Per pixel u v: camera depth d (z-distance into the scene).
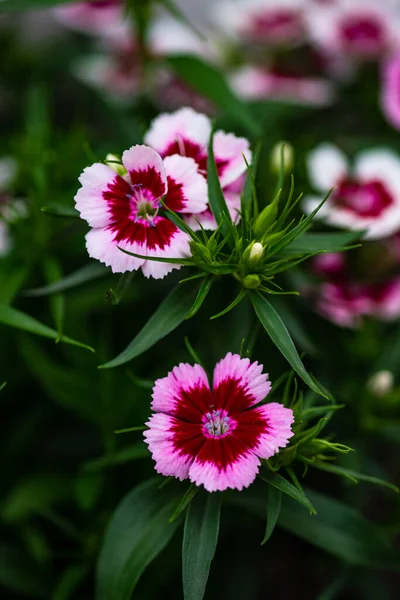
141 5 0.46
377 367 0.41
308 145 0.44
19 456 0.42
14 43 0.61
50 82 0.59
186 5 0.67
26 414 0.42
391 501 0.45
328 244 0.34
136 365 0.40
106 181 0.32
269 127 0.47
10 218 0.41
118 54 0.55
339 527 0.34
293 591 0.45
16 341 0.40
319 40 0.51
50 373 0.38
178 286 0.32
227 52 0.56
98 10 0.54
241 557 0.42
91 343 0.39
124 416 0.38
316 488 0.43
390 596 0.44
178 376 0.31
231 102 0.42
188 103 0.53
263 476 0.31
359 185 0.43
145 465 0.38
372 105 0.53
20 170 0.41
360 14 0.53
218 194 0.32
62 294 0.37
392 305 0.43
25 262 0.39
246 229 0.32
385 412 0.40
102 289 0.40
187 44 0.52
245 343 0.36
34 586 0.39
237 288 0.37
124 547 0.33
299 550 0.43
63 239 0.39
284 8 0.55
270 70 0.54
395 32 0.53
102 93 0.51
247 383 0.31
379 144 0.49
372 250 0.43
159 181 0.31
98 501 0.39
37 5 0.40
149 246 0.31
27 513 0.39
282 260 0.32
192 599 0.31
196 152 0.34
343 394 0.39
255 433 0.31
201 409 0.31
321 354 0.41
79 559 0.39
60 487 0.39
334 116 0.54
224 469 0.30
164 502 0.33
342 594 0.43
